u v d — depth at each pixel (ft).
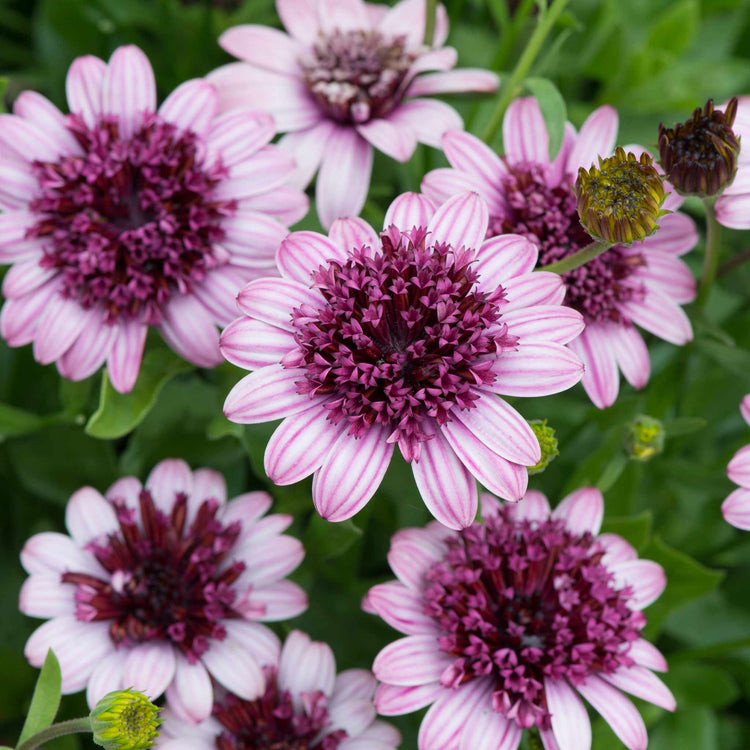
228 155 1.44
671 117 1.69
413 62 1.50
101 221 1.42
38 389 1.57
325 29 1.55
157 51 1.68
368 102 1.49
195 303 1.42
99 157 1.42
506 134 1.45
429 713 1.35
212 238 1.42
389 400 1.30
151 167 1.42
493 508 1.41
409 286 1.30
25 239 1.42
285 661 1.42
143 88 1.45
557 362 1.30
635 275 1.45
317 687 1.42
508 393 1.30
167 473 1.45
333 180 1.48
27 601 1.40
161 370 1.45
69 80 1.45
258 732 1.40
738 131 1.40
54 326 1.41
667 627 1.60
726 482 1.56
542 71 1.58
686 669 1.57
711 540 1.60
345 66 1.49
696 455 1.63
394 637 1.52
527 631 1.39
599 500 1.43
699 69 1.68
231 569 1.42
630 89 1.68
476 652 1.36
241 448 1.52
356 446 1.30
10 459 1.54
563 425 1.57
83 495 1.43
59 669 1.32
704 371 1.60
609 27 1.66
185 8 1.65
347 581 1.52
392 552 1.39
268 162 1.44
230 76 1.50
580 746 1.34
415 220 1.34
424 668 1.36
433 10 1.52
